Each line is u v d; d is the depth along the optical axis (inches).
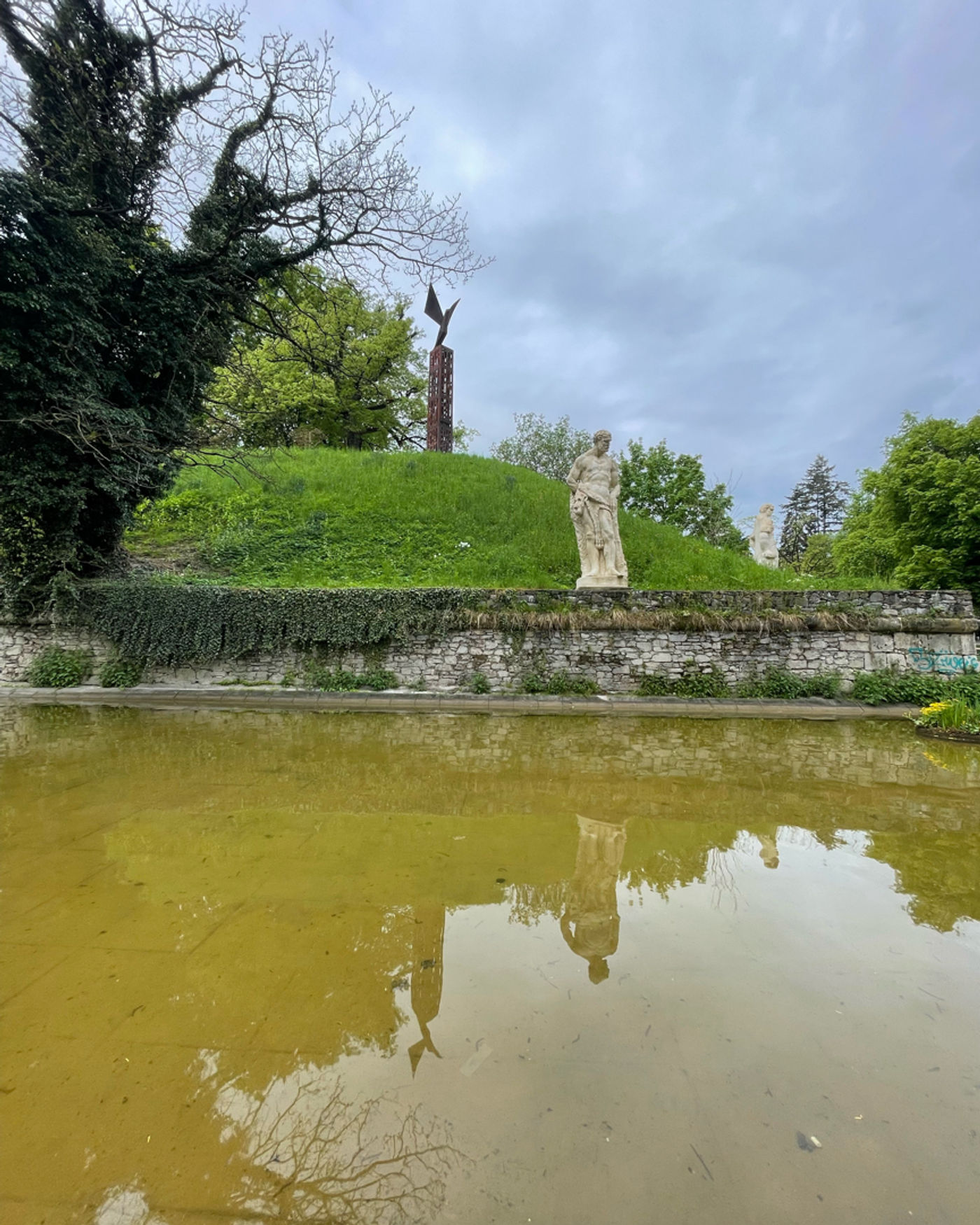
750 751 265.4
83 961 102.6
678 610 394.0
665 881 137.8
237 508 576.1
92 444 393.4
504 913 121.3
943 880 139.5
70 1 378.9
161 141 420.5
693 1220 57.4
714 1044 82.9
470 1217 57.7
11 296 336.5
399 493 611.5
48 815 175.6
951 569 698.8
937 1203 59.9
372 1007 90.7
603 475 414.6
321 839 159.8
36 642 411.2
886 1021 88.9
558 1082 75.3
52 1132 68.8
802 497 2038.6
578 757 252.8
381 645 398.3
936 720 303.9
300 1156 65.3
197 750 255.4
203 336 455.5
